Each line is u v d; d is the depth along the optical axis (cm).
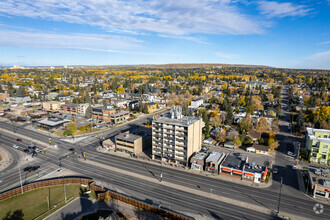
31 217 7506
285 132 16738
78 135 16038
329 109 19438
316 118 18325
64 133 15788
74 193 8950
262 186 9369
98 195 8444
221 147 13788
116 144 13250
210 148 13588
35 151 13075
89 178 10056
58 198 8631
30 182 9738
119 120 19462
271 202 8275
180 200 8394
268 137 15400
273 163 11512
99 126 17975
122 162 11769
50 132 16612
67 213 7694
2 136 15725
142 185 9469
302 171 10644
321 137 12325
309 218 7419
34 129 17375
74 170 10844
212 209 7862
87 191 8938
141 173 10550
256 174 9544
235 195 8725
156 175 10344
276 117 19500
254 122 17912
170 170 10850
